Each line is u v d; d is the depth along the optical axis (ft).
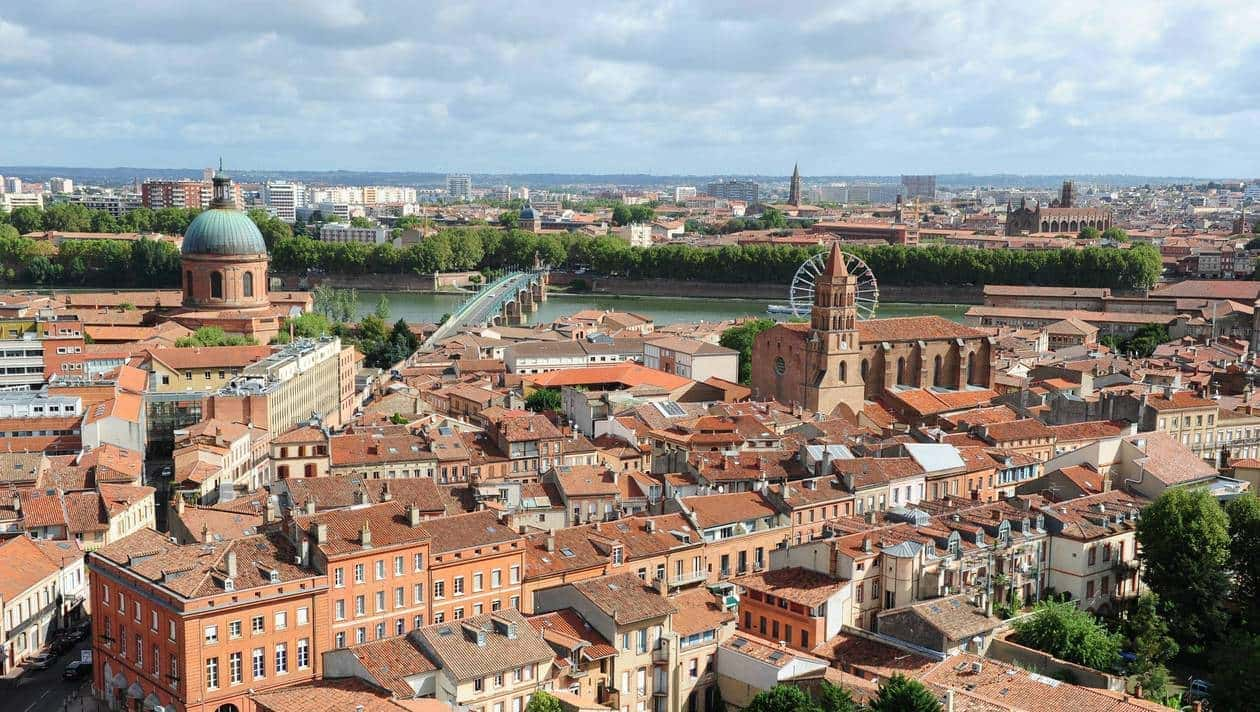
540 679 513.86
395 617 595.47
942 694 488.85
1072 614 599.16
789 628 589.32
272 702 476.54
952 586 620.49
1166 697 568.41
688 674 561.02
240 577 549.95
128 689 567.18
